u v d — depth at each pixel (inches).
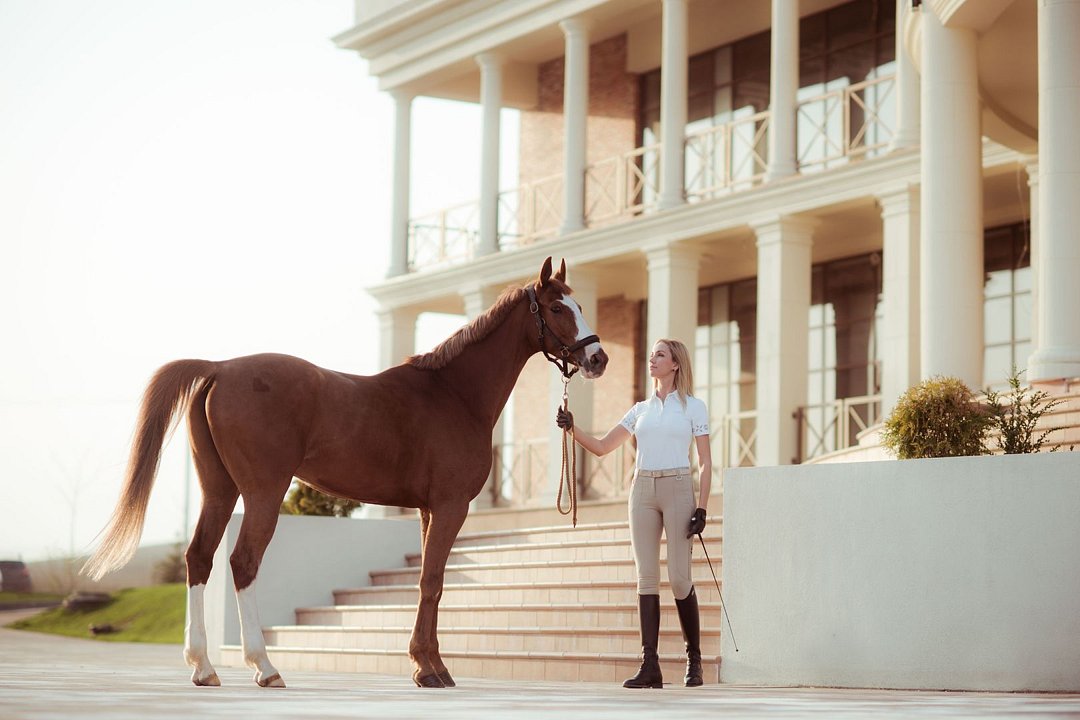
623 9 842.8
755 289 906.1
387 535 602.5
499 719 181.6
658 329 780.0
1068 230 457.1
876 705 233.1
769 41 882.8
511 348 328.5
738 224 735.1
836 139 821.2
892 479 336.8
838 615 340.5
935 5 535.8
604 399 976.9
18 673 389.1
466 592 504.1
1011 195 708.7
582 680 401.4
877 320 812.6
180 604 1155.9
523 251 865.5
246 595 288.2
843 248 812.0
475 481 319.3
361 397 305.7
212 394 292.7
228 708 199.9
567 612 437.7
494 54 922.1
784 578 350.3
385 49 986.7
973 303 529.3
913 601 329.7
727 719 187.2
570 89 854.5
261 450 289.4
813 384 848.3
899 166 653.9
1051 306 456.8
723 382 919.0
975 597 321.4
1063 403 442.0
